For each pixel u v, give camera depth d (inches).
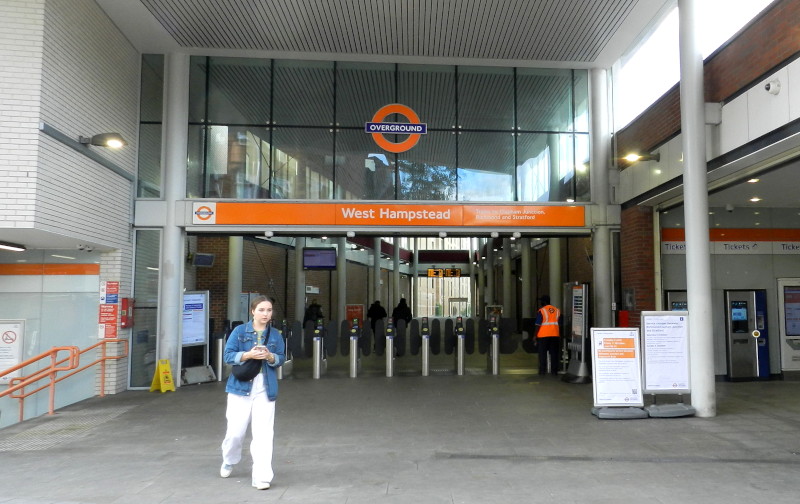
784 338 448.8
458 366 478.3
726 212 458.3
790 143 277.3
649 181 410.9
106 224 390.6
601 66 473.7
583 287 431.5
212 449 252.5
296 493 189.8
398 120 468.8
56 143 323.6
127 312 417.1
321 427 289.6
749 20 297.4
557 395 375.2
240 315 598.5
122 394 399.9
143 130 446.3
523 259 829.8
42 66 308.2
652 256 437.1
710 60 336.8
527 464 223.5
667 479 202.8
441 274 1557.6
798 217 461.7
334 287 958.4
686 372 314.2
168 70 447.5
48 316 410.0
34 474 215.6
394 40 425.7
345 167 461.7
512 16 386.0
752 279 454.3
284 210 445.1
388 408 336.8
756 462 224.1
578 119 478.6
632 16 384.8
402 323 502.3
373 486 197.0
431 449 246.7
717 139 327.0
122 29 407.5
